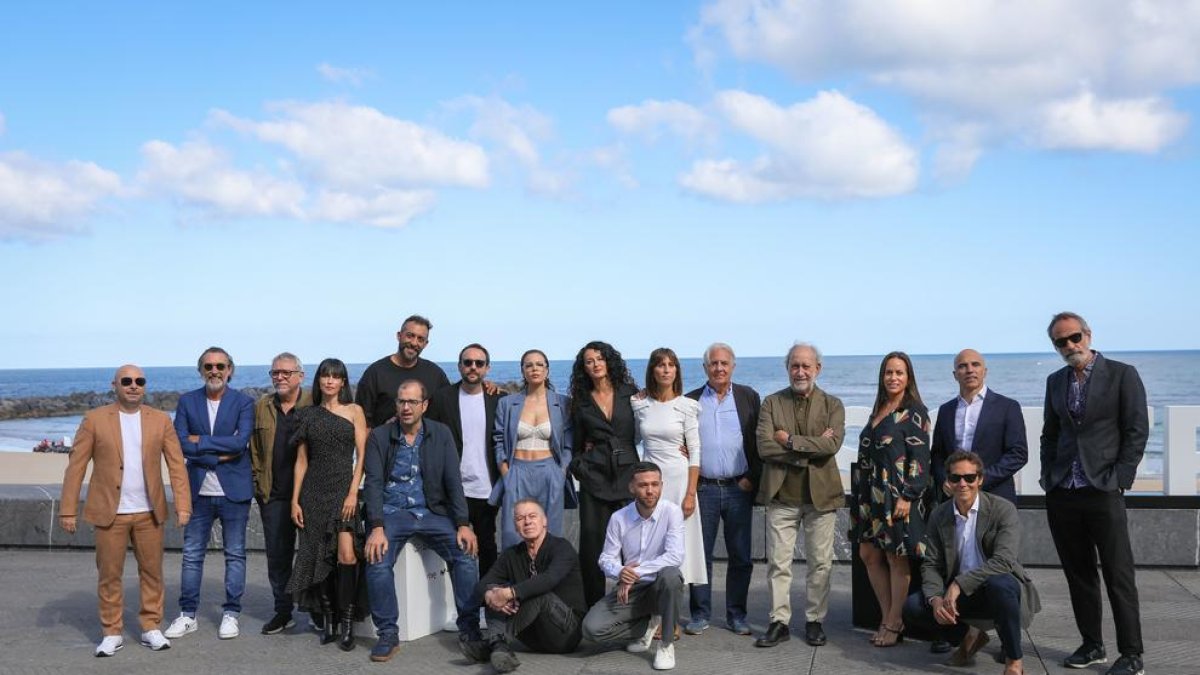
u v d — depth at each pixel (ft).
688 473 22.21
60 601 26.73
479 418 23.80
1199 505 29.50
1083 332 19.65
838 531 31.17
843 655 20.97
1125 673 18.90
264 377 401.70
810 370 21.90
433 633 23.27
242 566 23.27
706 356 23.36
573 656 21.18
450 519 22.35
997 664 20.25
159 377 438.40
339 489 21.98
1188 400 189.88
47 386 393.70
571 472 22.54
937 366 347.56
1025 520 29.86
